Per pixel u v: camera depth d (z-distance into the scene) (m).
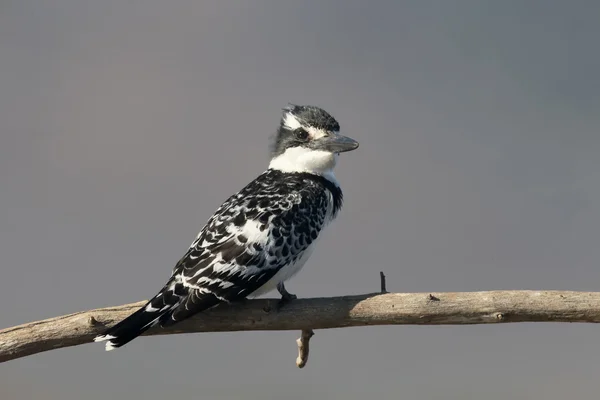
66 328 10.01
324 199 11.95
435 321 9.80
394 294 9.98
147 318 9.70
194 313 10.02
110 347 9.36
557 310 9.54
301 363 11.34
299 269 11.51
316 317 10.14
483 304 9.64
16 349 9.93
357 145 12.68
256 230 10.86
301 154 12.80
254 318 10.30
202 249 10.66
